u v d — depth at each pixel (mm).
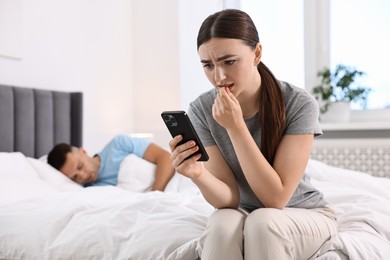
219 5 3705
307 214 1202
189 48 3662
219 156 1329
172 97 3604
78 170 2379
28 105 2590
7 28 2564
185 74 3643
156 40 3648
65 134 2871
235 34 1166
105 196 1891
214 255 1068
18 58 2646
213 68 1206
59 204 1666
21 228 1462
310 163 2381
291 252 1100
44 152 2691
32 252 1384
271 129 1249
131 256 1247
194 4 3660
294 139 1247
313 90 3504
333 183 2145
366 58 3486
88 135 3242
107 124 3430
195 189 2211
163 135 3633
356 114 3527
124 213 1447
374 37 3465
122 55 3605
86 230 1381
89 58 3252
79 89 3158
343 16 3535
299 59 3652
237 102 1187
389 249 1290
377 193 2174
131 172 2404
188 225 1330
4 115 2445
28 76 2734
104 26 3408
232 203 1256
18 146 2527
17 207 1649
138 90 3711
